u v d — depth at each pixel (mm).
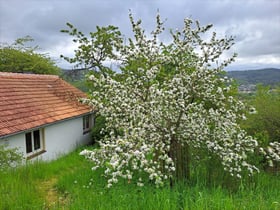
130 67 8617
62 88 18781
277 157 6230
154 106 6207
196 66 6523
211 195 5387
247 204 5109
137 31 7871
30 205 5598
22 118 11500
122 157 4887
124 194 5621
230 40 6359
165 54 8109
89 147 14781
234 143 6324
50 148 13141
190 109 6453
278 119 9633
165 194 5234
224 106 6887
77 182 7082
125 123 6734
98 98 7512
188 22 6969
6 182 6719
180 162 6633
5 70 27078
